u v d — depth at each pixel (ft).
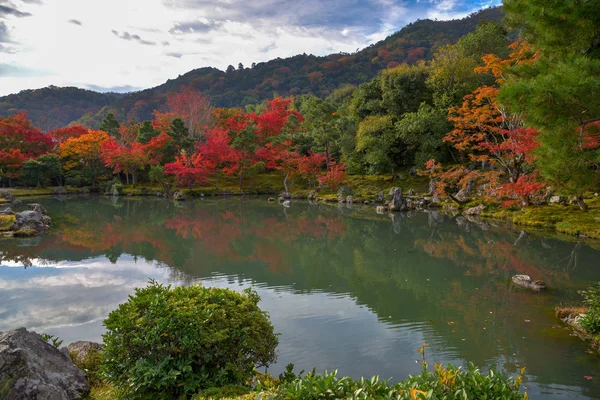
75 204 142.61
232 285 47.47
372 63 534.37
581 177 30.78
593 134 32.63
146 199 161.99
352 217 106.63
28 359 16.14
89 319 36.24
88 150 187.83
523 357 27.20
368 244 72.69
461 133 105.40
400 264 57.16
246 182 188.44
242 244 74.13
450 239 74.13
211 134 200.23
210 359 17.69
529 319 34.32
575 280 46.50
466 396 11.19
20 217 85.87
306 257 63.05
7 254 65.10
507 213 92.22
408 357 27.71
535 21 34.35
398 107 160.86
